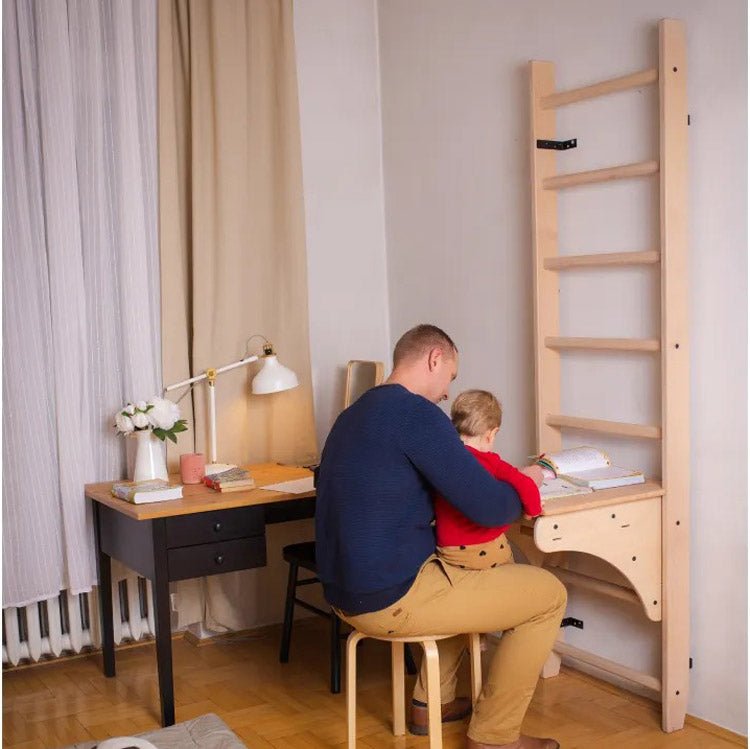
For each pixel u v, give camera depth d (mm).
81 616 3766
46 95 3432
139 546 3164
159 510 3043
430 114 3955
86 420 3559
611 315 3217
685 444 2961
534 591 2729
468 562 2719
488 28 3648
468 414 2861
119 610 3781
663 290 2900
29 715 3256
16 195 3406
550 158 3326
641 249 3102
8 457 3424
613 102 3158
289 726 3119
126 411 3373
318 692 3389
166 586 3078
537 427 3393
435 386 2787
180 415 3654
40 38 3422
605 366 3256
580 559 3398
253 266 3873
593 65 3230
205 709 3264
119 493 3271
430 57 3930
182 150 3770
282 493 3254
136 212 3611
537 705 3209
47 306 3482
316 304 4117
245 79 3797
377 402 2643
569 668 3500
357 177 4188
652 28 3029
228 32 3756
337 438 2693
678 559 2980
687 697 3049
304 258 3953
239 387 3842
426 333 2785
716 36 2848
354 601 2627
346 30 4133
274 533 4051
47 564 3502
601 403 3281
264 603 4051
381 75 4207
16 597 3461
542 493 2893
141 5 3625
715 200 2883
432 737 2680
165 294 3695
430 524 2762
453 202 3879
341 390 4180
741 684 2928
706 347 2943
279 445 3941
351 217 4180
